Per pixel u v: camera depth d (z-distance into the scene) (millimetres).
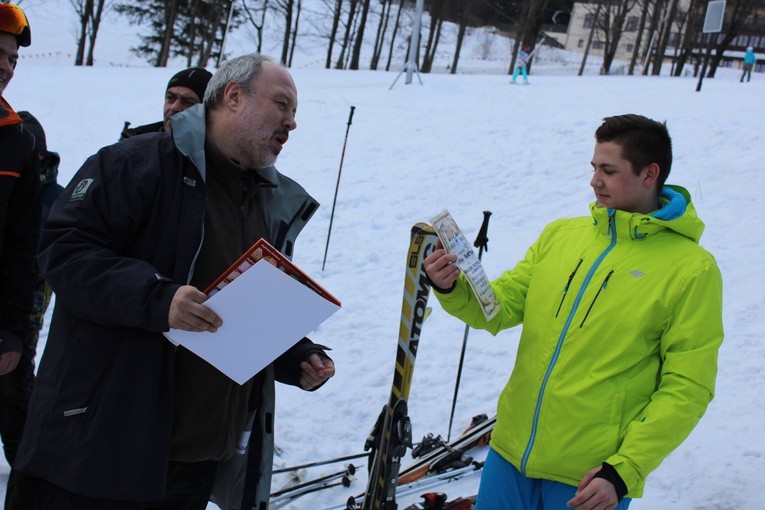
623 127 2211
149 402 2057
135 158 2115
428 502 3283
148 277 1937
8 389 2975
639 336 2131
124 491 2020
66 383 2053
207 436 2273
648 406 2102
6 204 2635
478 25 64062
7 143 2629
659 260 2166
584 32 71438
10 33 2582
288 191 2533
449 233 2359
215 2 37625
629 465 1999
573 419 2162
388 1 47344
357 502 3322
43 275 2031
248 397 2447
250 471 2445
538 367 2271
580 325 2201
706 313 2092
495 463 2400
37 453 2047
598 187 2262
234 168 2311
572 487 2205
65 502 2076
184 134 2127
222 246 2258
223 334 2012
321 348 2496
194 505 2381
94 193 2043
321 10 60344
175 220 2117
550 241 2479
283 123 2240
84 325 2082
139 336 2066
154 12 40375
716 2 18266
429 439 3959
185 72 3348
